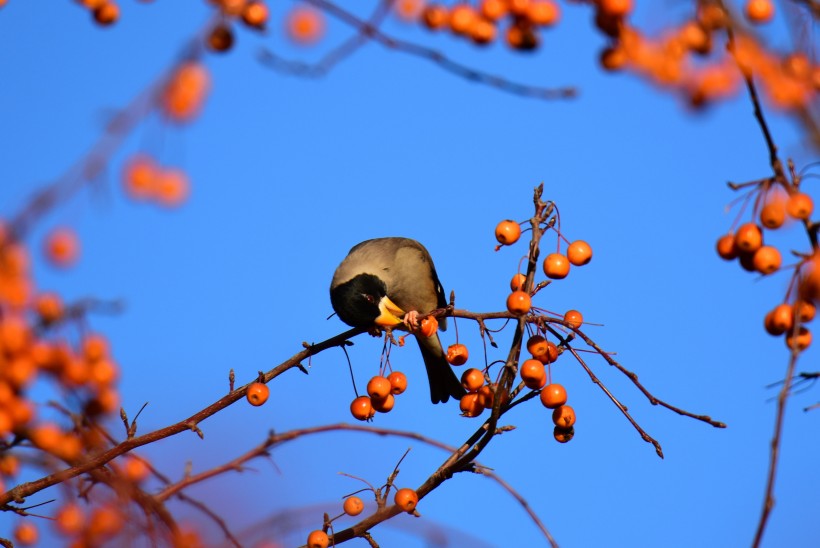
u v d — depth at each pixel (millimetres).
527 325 8641
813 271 5871
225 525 6848
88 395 6238
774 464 5160
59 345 5957
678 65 5074
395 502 8055
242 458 6684
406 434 6648
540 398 8414
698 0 5090
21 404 6293
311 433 6703
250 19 6055
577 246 8586
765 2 5625
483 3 6047
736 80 5008
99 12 6754
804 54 4965
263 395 8828
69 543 6859
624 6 5180
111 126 4109
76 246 4578
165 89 4215
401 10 5645
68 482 6855
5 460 7598
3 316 5359
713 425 7875
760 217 6074
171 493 6668
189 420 8453
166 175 4711
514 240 8797
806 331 6188
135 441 8055
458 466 8195
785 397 5254
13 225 4016
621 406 8094
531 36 6105
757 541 5125
